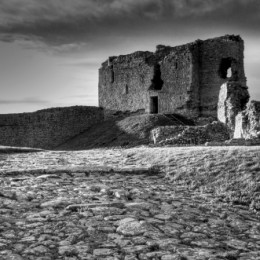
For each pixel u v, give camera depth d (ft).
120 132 171.63
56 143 214.48
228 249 29.68
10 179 50.34
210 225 35.65
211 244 30.32
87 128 217.36
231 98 127.54
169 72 192.75
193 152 66.39
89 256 26.76
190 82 184.85
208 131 116.78
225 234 33.60
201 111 188.65
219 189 50.01
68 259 26.16
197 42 190.08
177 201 43.19
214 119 176.04
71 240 29.27
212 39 187.62
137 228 32.04
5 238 29.07
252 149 63.46
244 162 57.11
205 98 188.14
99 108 223.51
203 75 189.26
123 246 28.68
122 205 38.78
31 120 218.18
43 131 216.13
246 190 48.73
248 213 41.93
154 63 199.52
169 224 34.40
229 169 55.57
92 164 67.62
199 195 47.83
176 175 56.65
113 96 219.20
